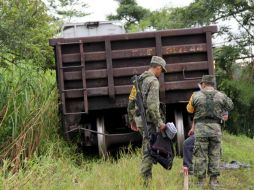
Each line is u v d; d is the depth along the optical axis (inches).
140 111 301.6
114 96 379.2
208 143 318.7
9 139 354.3
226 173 365.7
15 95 369.4
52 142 383.6
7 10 372.8
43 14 424.8
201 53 380.5
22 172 304.0
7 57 421.1
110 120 430.0
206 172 328.5
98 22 491.2
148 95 297.6
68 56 376.2
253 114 954.1
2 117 362.0
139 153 385.4
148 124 301.1
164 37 377.7
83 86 375.9
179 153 393.1
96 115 399.2
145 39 377.7
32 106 380.2
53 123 404.8
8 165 310.2
